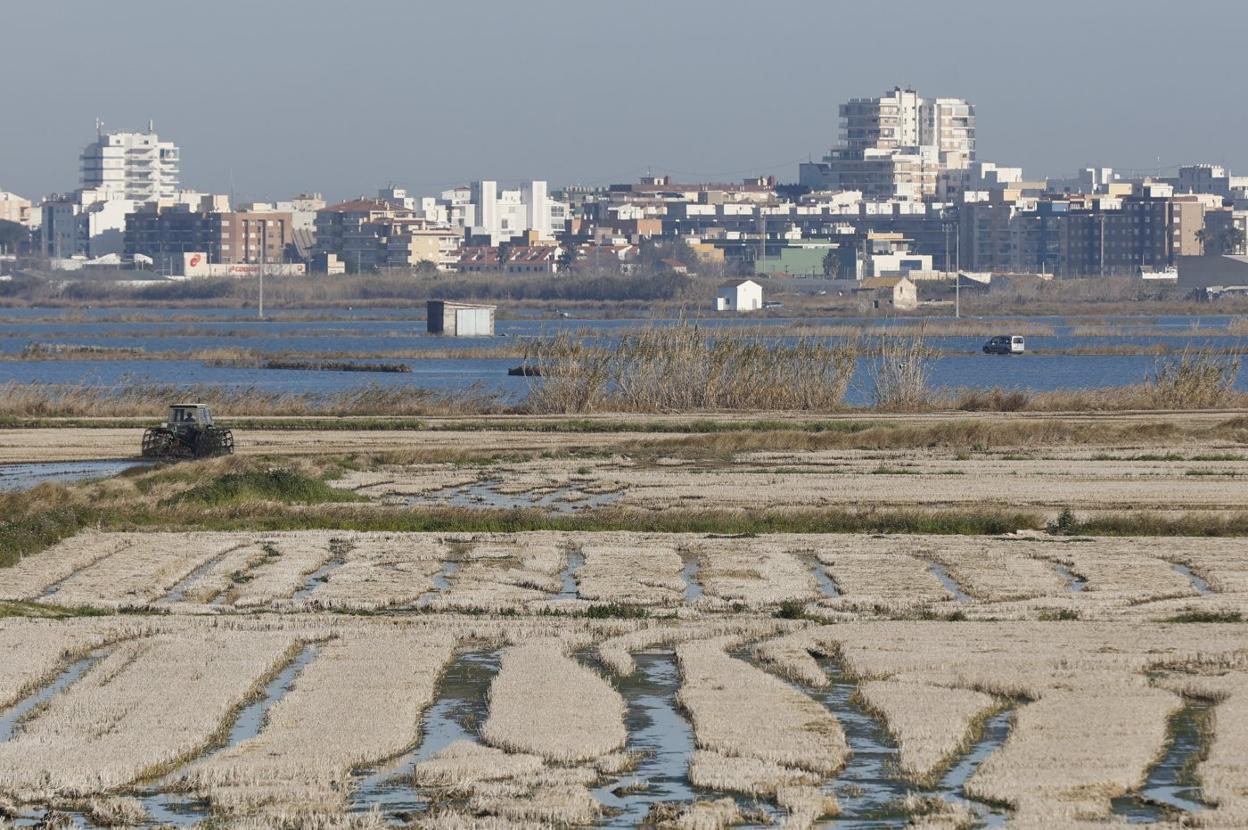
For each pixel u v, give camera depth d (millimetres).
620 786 58219
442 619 86688
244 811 55000
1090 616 88250
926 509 125125
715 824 53750
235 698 69188
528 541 113375
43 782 57906
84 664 77250
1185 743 62969
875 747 62969
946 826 53062
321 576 102125
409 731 64125
